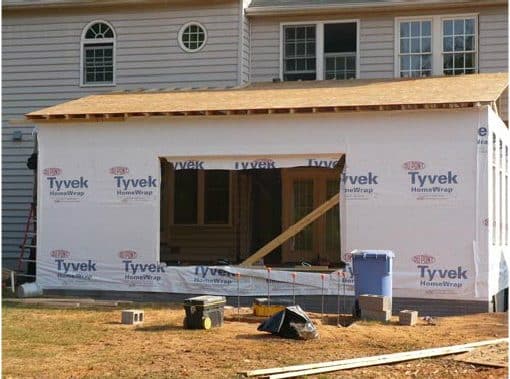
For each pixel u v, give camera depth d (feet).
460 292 48.60
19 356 34.47
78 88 76.18
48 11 76.95
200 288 53.47
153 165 54.44
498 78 59.57
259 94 59.52
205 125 53.78
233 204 71.26
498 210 53.36
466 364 32.91
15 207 76.33
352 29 72.74
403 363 33.24
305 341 38.09
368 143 50.65
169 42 74.28
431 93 52.60
